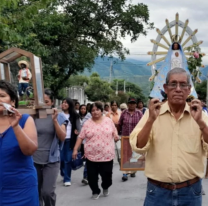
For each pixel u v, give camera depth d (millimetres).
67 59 18672
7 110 3062
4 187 3176
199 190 3434
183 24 9516
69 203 6297
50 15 15016
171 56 8820
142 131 3225
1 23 6121
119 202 6375
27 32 11602
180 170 3293
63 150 7523
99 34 20312
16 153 3180
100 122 6539
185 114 3355
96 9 19297
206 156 3330
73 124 7457
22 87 3930
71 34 18297
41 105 3928
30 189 3275
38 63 4137
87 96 47844
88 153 6457
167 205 3371
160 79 8859
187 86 3268
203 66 8867
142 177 8461
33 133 3311
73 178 8359
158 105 3139
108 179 6598
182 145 3314
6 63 3959
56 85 20859
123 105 12461
